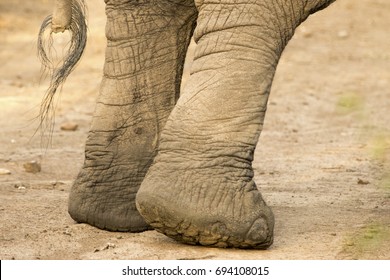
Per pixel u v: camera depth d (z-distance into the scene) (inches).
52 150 645.3
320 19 1359.5
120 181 423.2
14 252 389.4
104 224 420.5
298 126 754.8
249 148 374.9
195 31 382.3
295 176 553.3
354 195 487.5
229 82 371.6
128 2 426.6
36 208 459.8
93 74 984.3
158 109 427.2
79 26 411.2
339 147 660.1
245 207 373.4
